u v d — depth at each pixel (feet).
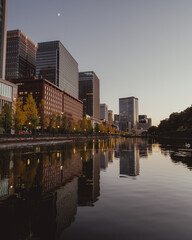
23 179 38.37
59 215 21.27
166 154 91.91
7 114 163.53
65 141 202.39
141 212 22.15
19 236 16.75
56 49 536.83
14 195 28.43
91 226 18.62
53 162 60.59
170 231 17.61
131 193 29.86
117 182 37.14
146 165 58.95
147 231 17.62
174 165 58.59
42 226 18.63
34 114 193.88
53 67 529.45
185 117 313.94
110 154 91.50
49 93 382.22
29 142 140.87
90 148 126.72
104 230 17.78
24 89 362.74
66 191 30.63
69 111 509.35
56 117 291.99
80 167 53.72
